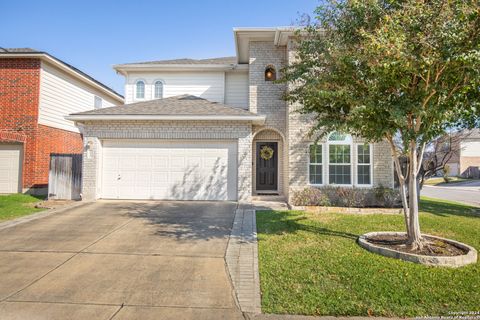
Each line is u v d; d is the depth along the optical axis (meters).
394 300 3.55
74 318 3.22
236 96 14.86
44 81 13.38
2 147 13.04
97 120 10.88
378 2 5.29
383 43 4.37
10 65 13.04
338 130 5.48
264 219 8.09
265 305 3.49
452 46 4.36
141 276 4.34
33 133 12.87
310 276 4.25
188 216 8.39
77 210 9.07
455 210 10.16
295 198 10.44
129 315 3.29
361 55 4.89
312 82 5.52
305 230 6.91
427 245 5.45
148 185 11.09
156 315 3.30
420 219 8.23
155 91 15.01
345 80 5.49
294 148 11.34
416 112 4.84
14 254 5.23
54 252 5.34
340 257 5.02
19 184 12.97
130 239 6.15
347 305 3.45
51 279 4.21
